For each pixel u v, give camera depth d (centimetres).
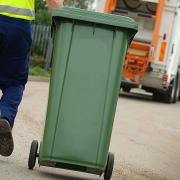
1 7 401
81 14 420
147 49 1427
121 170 531
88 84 421
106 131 420
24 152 521
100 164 420
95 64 423
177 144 796
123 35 424
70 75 421
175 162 650
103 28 424
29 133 638
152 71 1433
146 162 612
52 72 422
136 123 936
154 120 1029
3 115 412
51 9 423
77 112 420
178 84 1598
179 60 1590
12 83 423
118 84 423
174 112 1254
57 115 419
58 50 422
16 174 427
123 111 1090
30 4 407
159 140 801
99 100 421
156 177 539
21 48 411
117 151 645
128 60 1430
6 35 403
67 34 422
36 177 429
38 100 987
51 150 418
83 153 419
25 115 783
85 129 420
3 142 411
